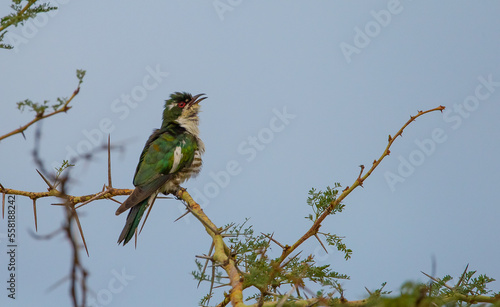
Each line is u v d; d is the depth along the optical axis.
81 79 8.10
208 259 9.34
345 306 7.71
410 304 5.89
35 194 13.77
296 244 11.74
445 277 9.48
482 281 9.44
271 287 9.78
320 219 11.99
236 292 8.62
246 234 10.40
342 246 11.91
